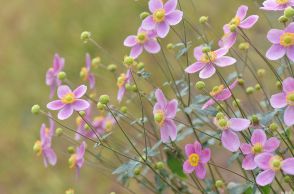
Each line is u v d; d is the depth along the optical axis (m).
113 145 1.54
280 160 1.16
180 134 1.35
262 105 1.41
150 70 2.25
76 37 2.97
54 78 1.49
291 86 1.17
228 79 1.36
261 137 1.20
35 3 3.34
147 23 1.30
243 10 1.28
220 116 1.21
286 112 1.17
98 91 2.35
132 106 2.07
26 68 2.97
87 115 1.46
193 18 2.46
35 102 2.73
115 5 3.05
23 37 3.17
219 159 1.97
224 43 1.29
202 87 1.25
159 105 1.25
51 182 2.35
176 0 1.29
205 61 1.25
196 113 1.41
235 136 1.20
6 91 2.85
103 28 2.95
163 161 1.43
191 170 1.26
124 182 1.38
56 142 2.02
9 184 2.45
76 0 3.19
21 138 2.58
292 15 1.21
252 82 1.84
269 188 1.28
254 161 1.20
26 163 2.48
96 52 2.86
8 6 3.38
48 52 3.00
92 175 2.29
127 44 1.37
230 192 1.28
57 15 3.17
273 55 1.20
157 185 1.37
